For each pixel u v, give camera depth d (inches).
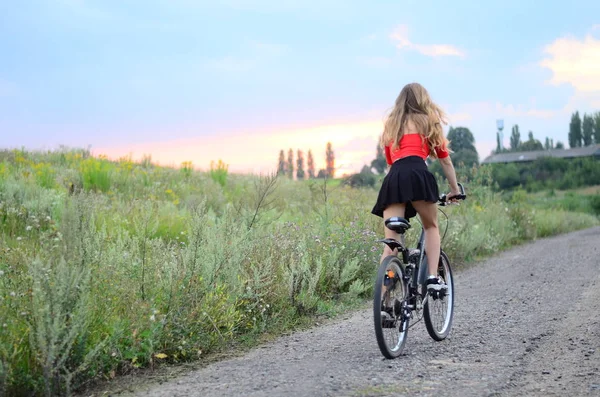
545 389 158.4
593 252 545.0
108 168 648.4
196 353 210.4
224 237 265.6
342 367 186.4
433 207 207.8
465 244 528.1
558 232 933.8
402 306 200.5
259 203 313.6
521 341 216.5
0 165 544.4
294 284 282.0
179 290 224.4
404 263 209.3
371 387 162.1
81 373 176.7
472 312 279.7
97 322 190.7
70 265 179.9
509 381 166.1
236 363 200.7
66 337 163.8
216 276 238.2
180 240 377.7
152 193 565.6
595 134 7249.0
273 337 241.9
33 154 740.0
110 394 170.1
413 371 178.9
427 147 209.5
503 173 3558.1
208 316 221.1
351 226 368.5
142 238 241.9
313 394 157.8
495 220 692.1
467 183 810.2
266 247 296.4
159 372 193.0
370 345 219.0
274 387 166.4
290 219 471.2
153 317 198.4
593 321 244.8
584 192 3166.8
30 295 179.8
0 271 196.1
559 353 197.0
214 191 596.1
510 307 288.8
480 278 410.9
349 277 325.7
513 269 450.9
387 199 202.5
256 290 258.4
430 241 213.5
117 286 206.8
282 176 685.3
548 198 2386.8
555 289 339.0
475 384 163.5
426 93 211.3
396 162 205.6
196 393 165.2
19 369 168.6
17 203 404.8
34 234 341.7
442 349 208.7
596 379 165.6
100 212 393.7
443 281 222.1
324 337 238.2
